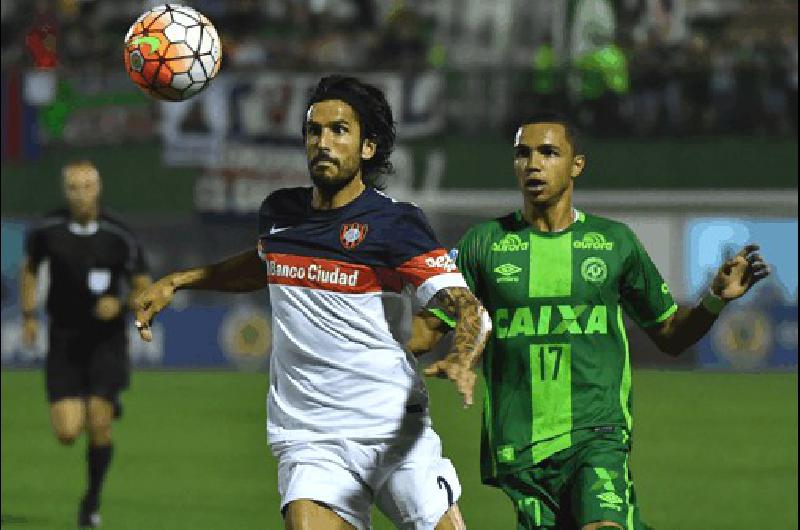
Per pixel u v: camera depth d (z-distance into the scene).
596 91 109.69
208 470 52.72
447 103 111.88
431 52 115.44
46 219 41.62
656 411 74.31
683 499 46.84
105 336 41.19
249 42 117.31
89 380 41.12
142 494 46.91
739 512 44.16
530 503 24.45
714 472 53.09
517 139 25.25
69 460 56.22
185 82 23.20
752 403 78.38
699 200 110.62
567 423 24.30
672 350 25.44
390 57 115.94
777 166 110.69
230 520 41.53
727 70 110.50
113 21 117.75
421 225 20.20
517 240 24.92
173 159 110.25
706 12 124.25
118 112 110.12
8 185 108.88
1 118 108.88
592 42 110.88
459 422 65.50
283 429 20.77
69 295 41.12
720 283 24.30
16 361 106.44
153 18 23.42
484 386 24.97
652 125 110.62
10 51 112.12
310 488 20.22
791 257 111.81
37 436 64.19
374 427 20.31
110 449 40.88
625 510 23.17
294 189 20.97
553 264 24.66
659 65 110.56
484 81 111.75
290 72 109.75
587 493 23.36
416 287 20.08
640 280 24.98
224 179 109.88
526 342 24.58
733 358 107.12
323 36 121.19
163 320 107.88
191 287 22.09
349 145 20.23
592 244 24.73
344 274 20.16
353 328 20.27
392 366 20.41
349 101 20.31
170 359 107.88
